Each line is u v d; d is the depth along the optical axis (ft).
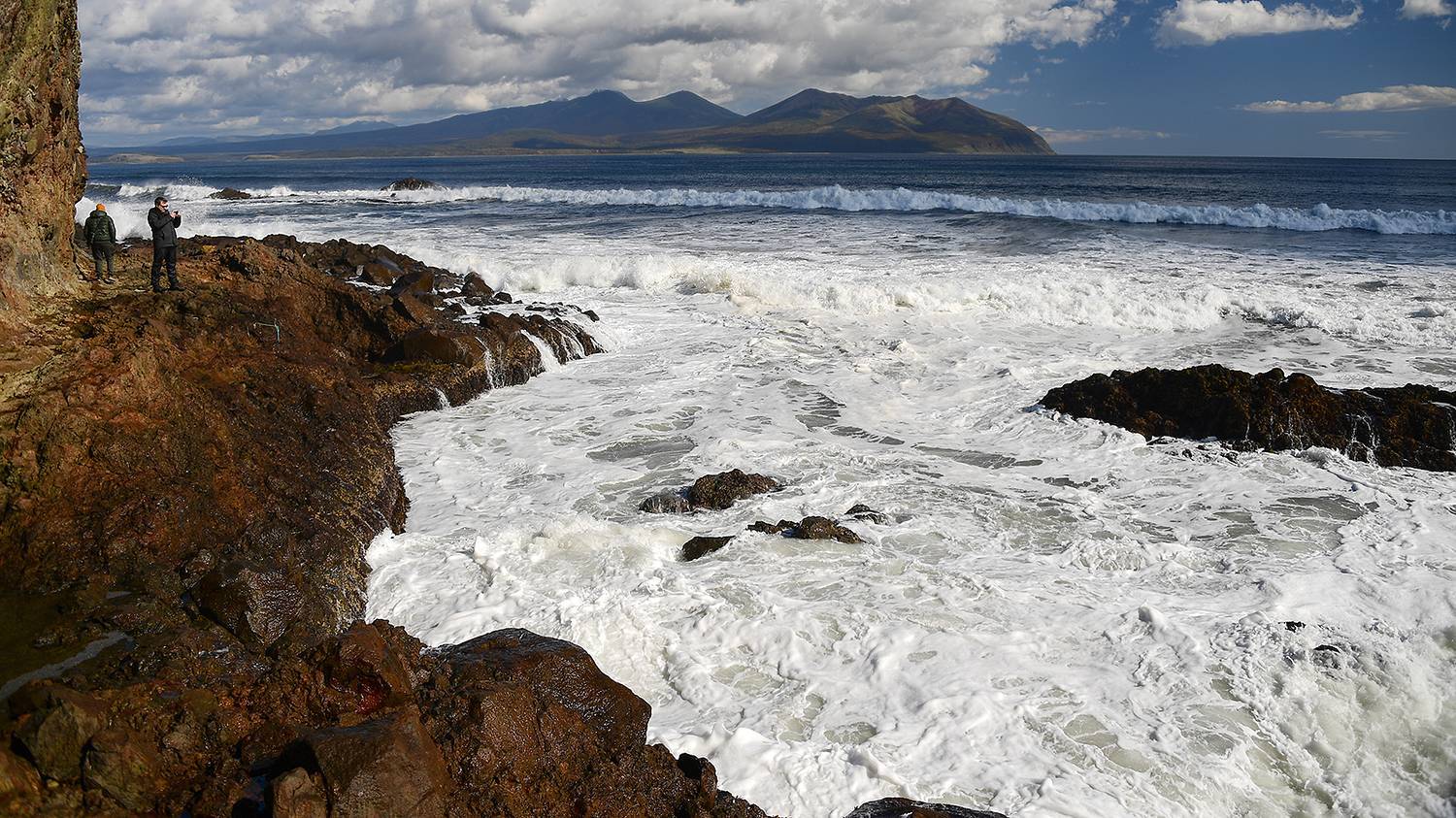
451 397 50.67
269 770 17.20
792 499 37.04
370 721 16.89
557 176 391.24
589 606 27.30
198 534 26.89
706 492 36.78
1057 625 26.50
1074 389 47.19
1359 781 20.48
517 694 18.62
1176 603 27.81
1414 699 22.71
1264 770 20.72
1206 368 44.27
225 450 31.04
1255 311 65.62
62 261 42.96
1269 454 40.37
